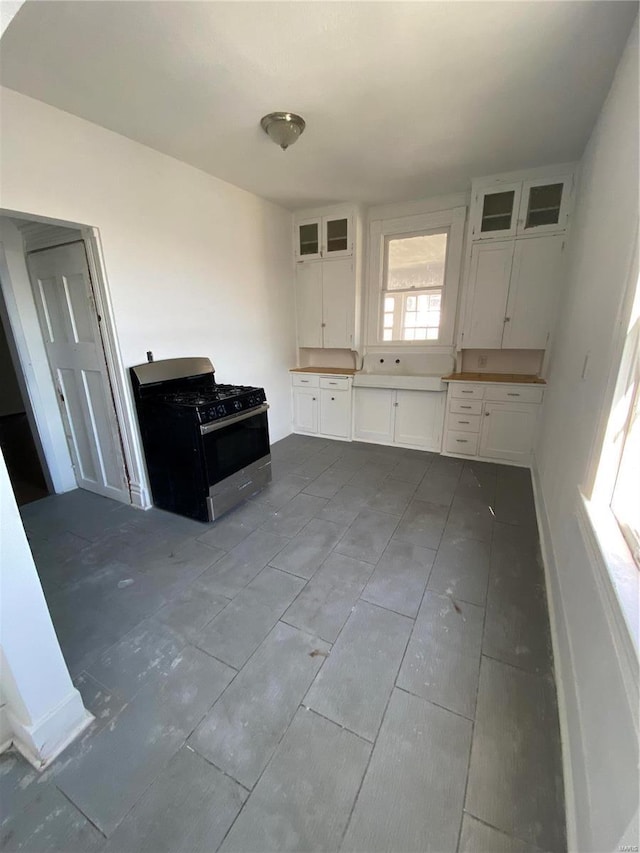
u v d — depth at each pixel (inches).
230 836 38.8
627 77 59.2
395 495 114.5
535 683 54.7
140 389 99.6
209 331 123.4
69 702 48.2
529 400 129.6
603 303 60.6
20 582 42.6
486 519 99.9
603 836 30.4
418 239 151.1
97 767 45.0
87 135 83.2
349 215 148.4
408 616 67.6
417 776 43.6
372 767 44.6
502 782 42.9
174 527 98.4
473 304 135.5
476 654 59.7
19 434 130.3
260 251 142.9
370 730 48.7
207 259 119.1
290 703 52.4
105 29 56.7
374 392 159.3
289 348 170.1
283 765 44.9
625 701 31.1
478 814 40.1
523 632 63.6
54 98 74.0
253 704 52.4
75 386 110.0
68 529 98.1
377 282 160.1
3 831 39.4
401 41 61.0
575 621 51.7
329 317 164.1
